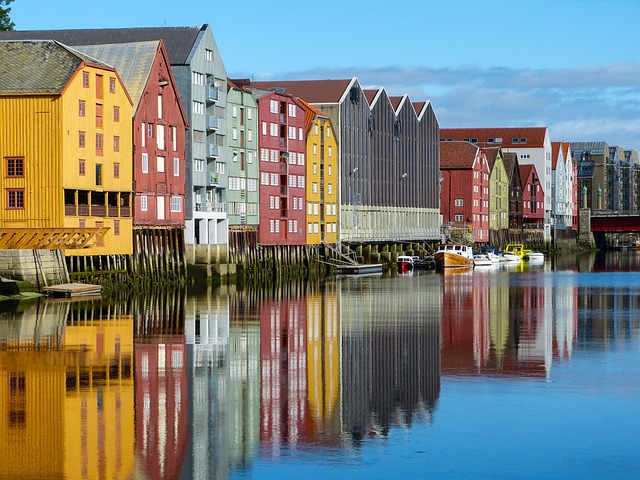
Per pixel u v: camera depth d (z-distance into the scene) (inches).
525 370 2032.5
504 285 4628.4
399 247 7091.5
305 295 3887.8
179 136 4389.8
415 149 7396.7
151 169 4165.8
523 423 1565.0
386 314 3127.5
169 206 4311.0
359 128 6412.4
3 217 3572.8
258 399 1724.9
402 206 7135.8
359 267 5713.6
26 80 3585.1
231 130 4913.9
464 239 7839.6
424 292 4119.1
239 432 1502.2
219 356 2178.9
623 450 1422.2
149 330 2603.3
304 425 1550.2
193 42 4584.2
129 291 3912.4
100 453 1386.6
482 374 1982.0
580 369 2047.2
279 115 5403.5
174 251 4335.6
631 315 3157.0
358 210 6397.6
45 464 1338.6
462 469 1339.8
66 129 3563.0
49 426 1519.4
